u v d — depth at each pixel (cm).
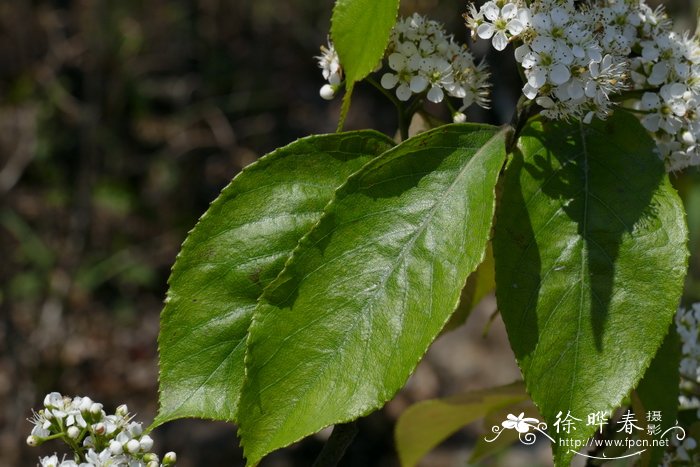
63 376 118
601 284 39
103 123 140
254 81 162
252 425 38
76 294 126
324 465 42
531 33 40
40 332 119
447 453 113
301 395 39
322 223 39
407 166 40
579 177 40
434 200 40
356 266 39
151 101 151
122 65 142
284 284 39
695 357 49
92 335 124
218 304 41
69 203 133
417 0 116
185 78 156
